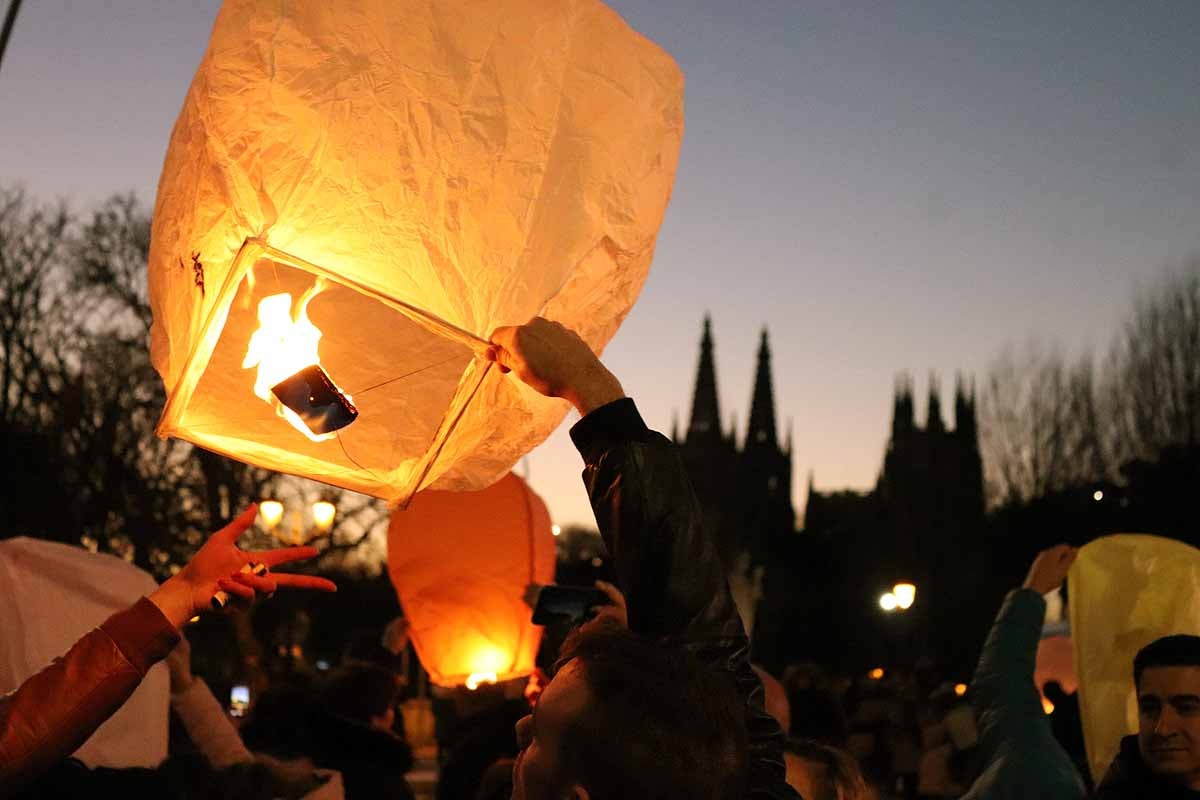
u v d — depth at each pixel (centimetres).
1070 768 324
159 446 2623
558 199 183
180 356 183
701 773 128
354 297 182
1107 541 364
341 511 2105
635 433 168
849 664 6738
